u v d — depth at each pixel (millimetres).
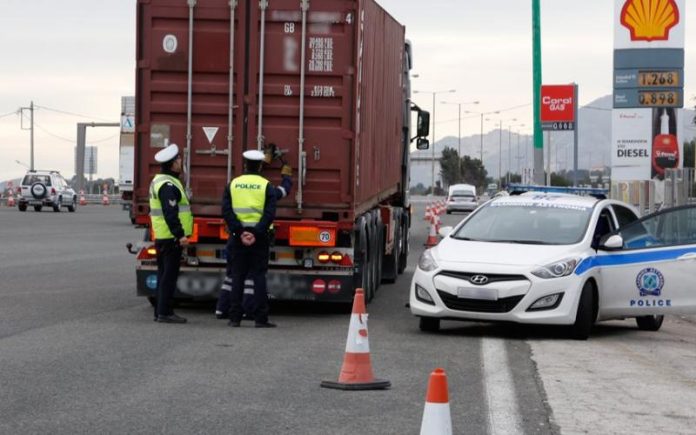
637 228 16266
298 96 17297
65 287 21562
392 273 25219
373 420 9719
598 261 15922
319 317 17812
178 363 12555
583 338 15617
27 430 8992
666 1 33094
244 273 16250
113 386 11023
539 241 16266
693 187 27203
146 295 17594
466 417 9922
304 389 11117
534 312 15109
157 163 17469
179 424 9352
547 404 10594
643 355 14469
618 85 33500
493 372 12484
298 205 17297
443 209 80562
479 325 17141
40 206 71938
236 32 17297
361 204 18234
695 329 18656
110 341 14227
